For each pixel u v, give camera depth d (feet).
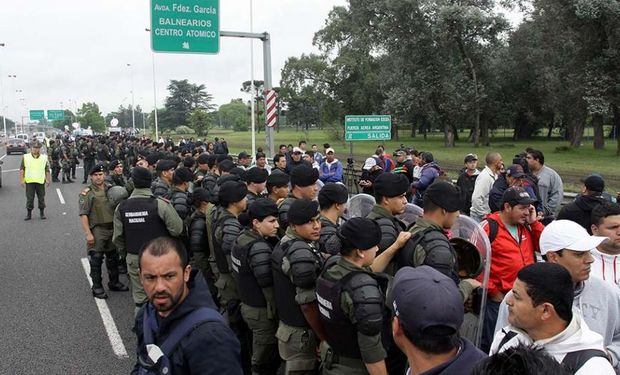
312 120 250.78
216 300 18.72
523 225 14.26
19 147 150.00
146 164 33.22
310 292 11.28
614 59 95.45
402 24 129.18
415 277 6.55
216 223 16.05
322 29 186.70
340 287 9.84
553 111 134.72
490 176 24.85
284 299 12.21
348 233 9.90
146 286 7.22
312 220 12.08
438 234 11.05
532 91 149.07
